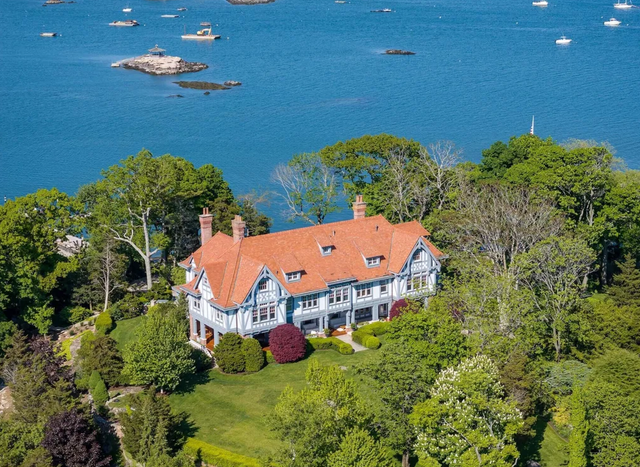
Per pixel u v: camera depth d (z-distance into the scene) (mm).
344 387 61469
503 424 63625
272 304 88875
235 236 92562
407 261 97562
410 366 65250
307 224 151500
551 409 76438
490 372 66188
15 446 64062
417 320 73188
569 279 87250
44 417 65938
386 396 65000
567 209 110062
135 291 111875
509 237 98688
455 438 62156
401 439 64688
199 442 69562
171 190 113750
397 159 121562
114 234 113688
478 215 99562
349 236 98938
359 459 57406
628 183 112125
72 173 187000
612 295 98750
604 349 84062
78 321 106938
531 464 69688
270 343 86938
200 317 92625
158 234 115062
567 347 86125
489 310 80812
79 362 86938
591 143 123062
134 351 79250
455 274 98938
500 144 126375
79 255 111562
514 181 114562
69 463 62344
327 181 125125
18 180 181375
